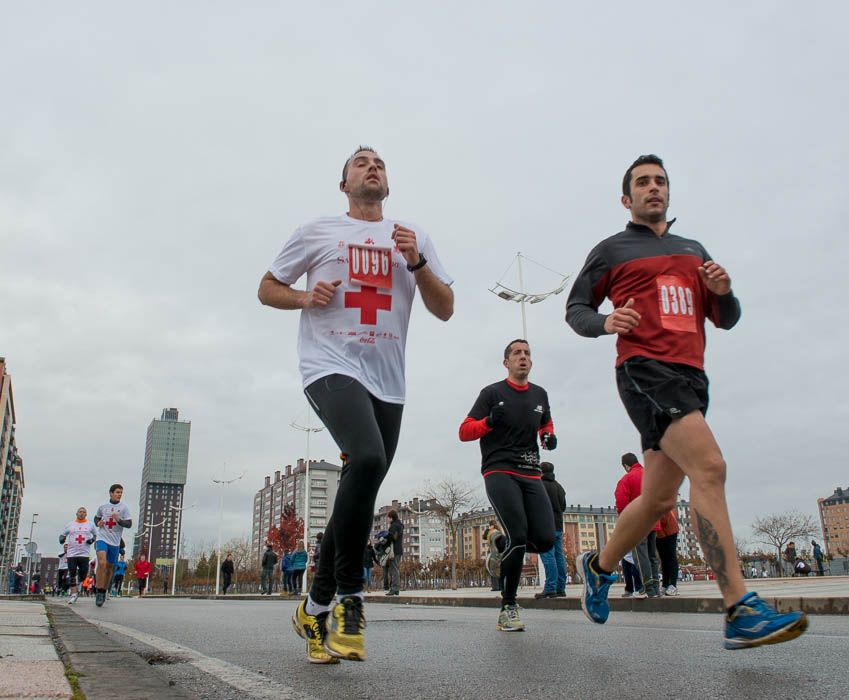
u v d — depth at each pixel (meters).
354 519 2.91
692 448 3.05
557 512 9.72
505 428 5.65
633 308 3.45
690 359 3.30
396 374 3.40
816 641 3.84
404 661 3.37
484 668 3.07
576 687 2.52
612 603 8.15
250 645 4.30
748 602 2.77
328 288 3.24
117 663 2.72
